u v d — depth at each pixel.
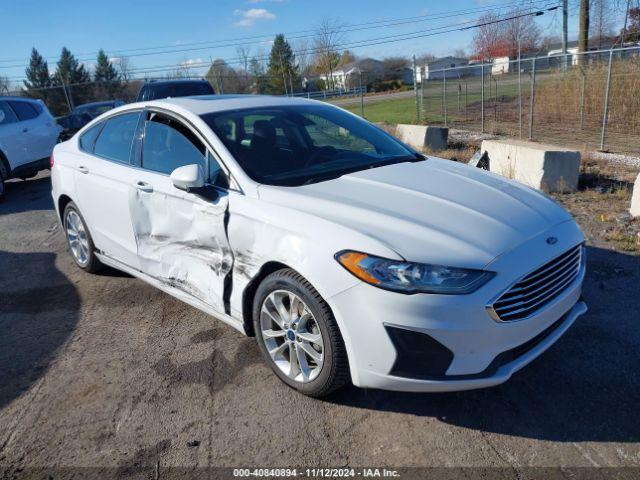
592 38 26.03
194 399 3.14
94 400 3.20
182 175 3.26
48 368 3.59
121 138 4.35
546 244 2.81
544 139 12.12
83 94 29.12
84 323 4.20
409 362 2.59
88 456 2.73
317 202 2.97
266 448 2.71
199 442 2.78
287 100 4.39
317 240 2.76
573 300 3.04
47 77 60.09
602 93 13.16
